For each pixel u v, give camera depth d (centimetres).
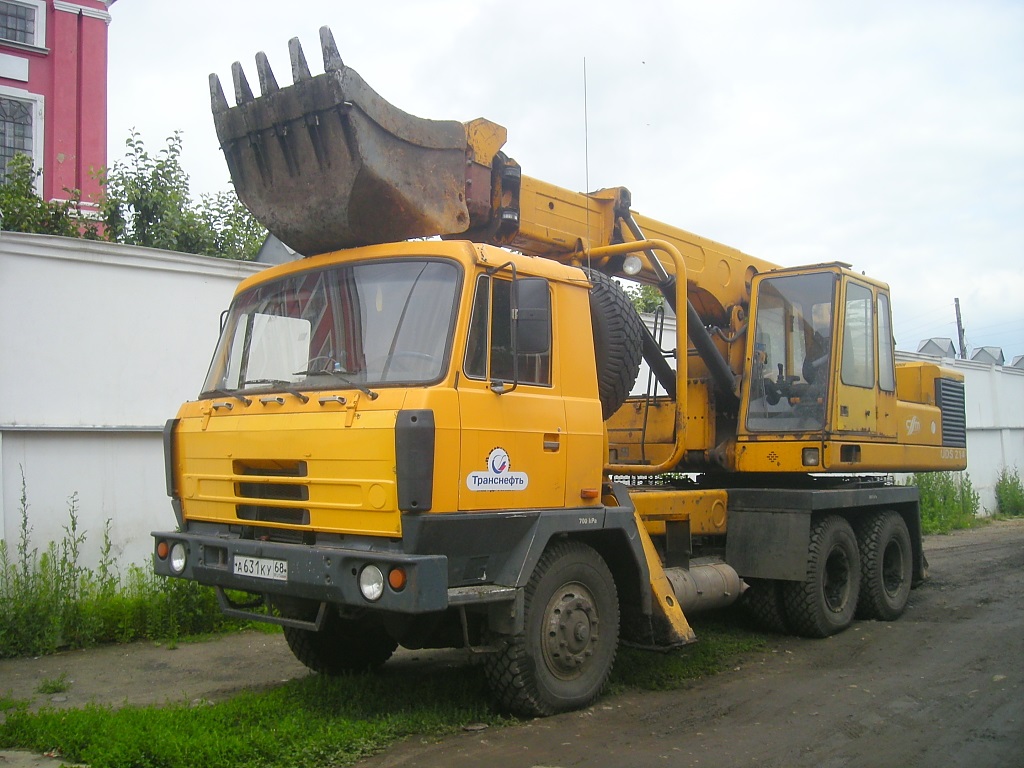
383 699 609
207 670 743
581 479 608
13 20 1759
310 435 528
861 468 886
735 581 809
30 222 1301
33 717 561
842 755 521
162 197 1430
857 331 906
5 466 824
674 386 856
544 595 579
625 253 768
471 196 645
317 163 567
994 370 2358
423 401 501
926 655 775
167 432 632
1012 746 537
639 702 629
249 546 550
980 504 2209
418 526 491
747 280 941
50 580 814
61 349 866
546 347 541
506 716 585
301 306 593
